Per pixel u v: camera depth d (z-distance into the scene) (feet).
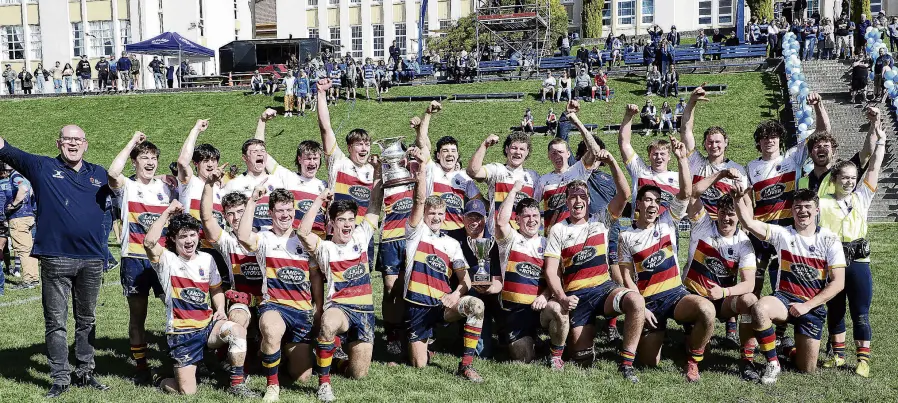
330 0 177.37
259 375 22.59
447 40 151.43
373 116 100.99
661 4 157.58
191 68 148.25
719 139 25.98
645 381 21.57
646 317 22.30
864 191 23.29
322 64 111.86
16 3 169.37
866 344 22.21
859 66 81.71
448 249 23.34
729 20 153.89
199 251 22.48
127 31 164.14
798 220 22.31
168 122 107.24
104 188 21.74
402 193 26.04
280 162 87.20
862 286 22.25
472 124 94.63
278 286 21.31
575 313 23.20
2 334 27.22
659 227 23.13
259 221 25.07
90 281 21.17
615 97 99.55
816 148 24.43
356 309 21.58
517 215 23.85
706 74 106.01
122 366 23.53
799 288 22.22
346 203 21.56
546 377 21.94
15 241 36.60
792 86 79.61
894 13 145.18
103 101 118.93
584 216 23.34
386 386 21.30
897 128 72.18
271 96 113.60
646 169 26.07
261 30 182.60
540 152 81.61
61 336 20.76
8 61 170.60
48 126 110.83
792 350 23.13
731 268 23.08
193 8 162.81
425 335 23.11
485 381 21.62
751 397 20.17
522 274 23.50
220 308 21.62
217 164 25.13
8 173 35.55
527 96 104.17
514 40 142.10
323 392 20.24
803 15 118.73
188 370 20.74
